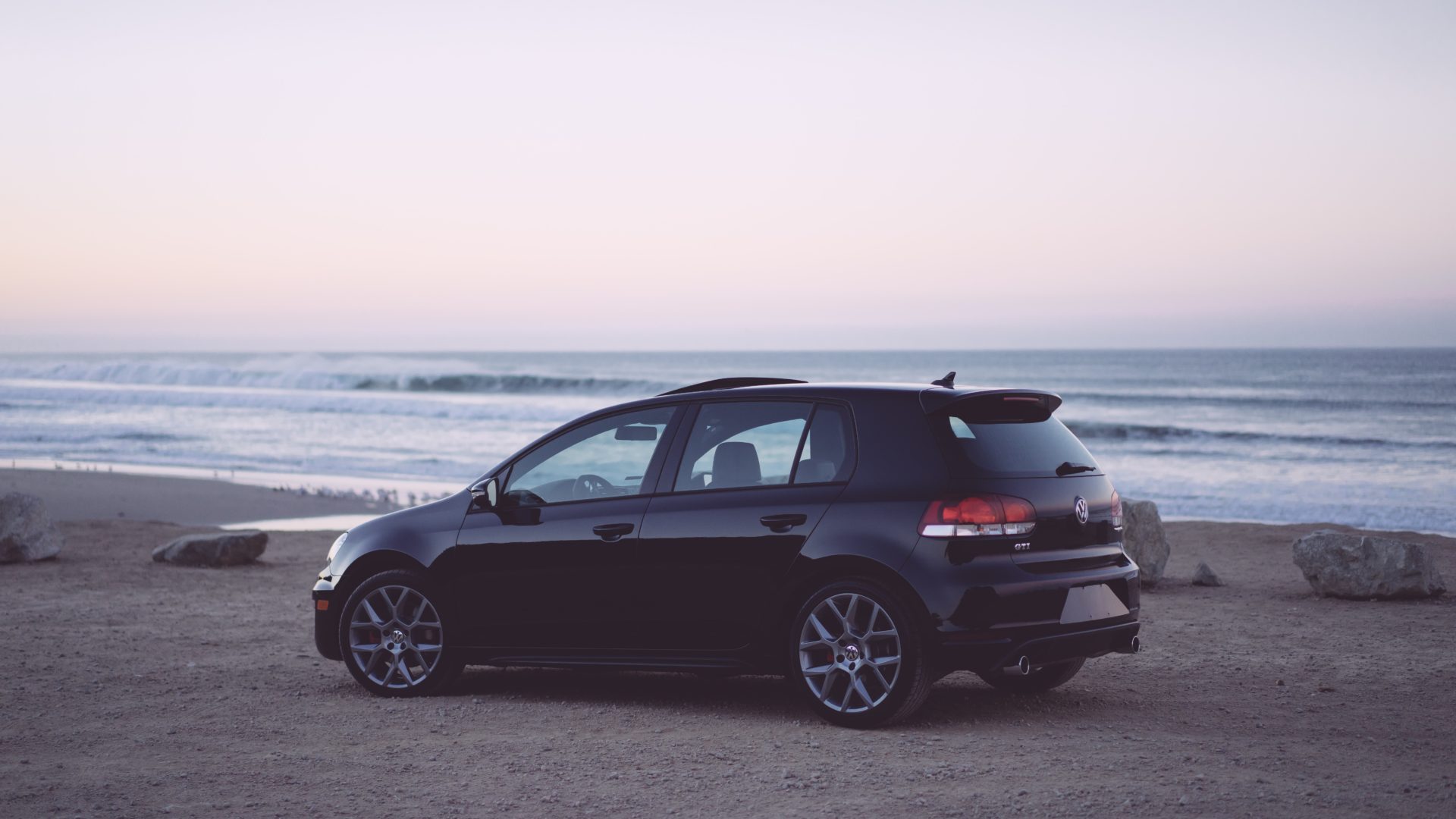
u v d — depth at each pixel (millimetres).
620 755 5391
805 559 5848
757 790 4762
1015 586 5535
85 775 5078
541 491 6723
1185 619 9492
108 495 22359
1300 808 4438
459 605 6754
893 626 5648
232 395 55219
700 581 6121
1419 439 37031
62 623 9484
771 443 6188
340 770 5148
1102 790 4699
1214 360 126625
